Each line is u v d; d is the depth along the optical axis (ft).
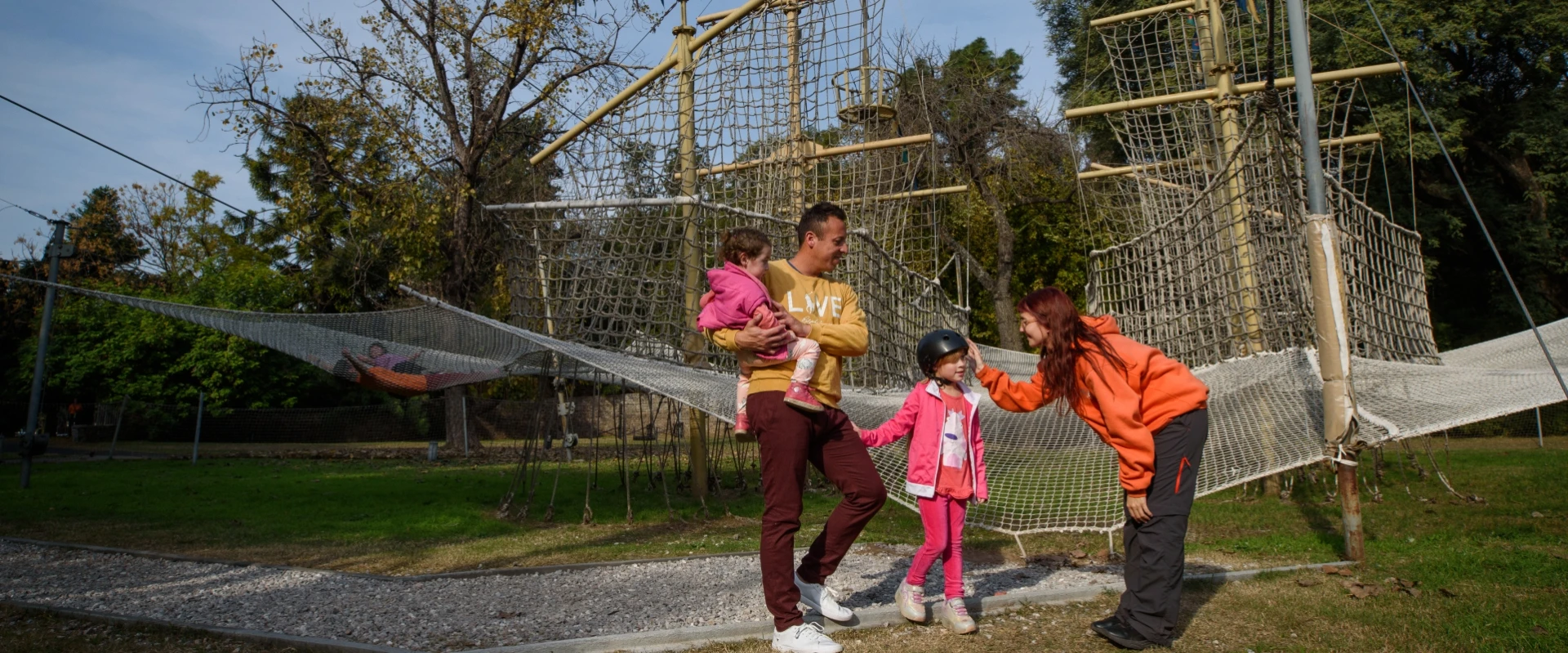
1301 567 15.56
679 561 17.95
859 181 37.32
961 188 39.58
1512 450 45.57
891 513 25.26
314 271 72.02
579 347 21.89
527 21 51.39
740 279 11.82
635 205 24.53
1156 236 29.76
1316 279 16.62
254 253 99.50
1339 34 57.00
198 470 46.26
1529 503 24.17
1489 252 70.74
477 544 21.52
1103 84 72.38
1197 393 11.82
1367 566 15.80
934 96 69.51
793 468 11.55
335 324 25.72
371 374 26.91
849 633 12.18
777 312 11.69
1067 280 80.48
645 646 11.53
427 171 53.72
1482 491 27.55
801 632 11.20
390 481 39.01
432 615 13.60
